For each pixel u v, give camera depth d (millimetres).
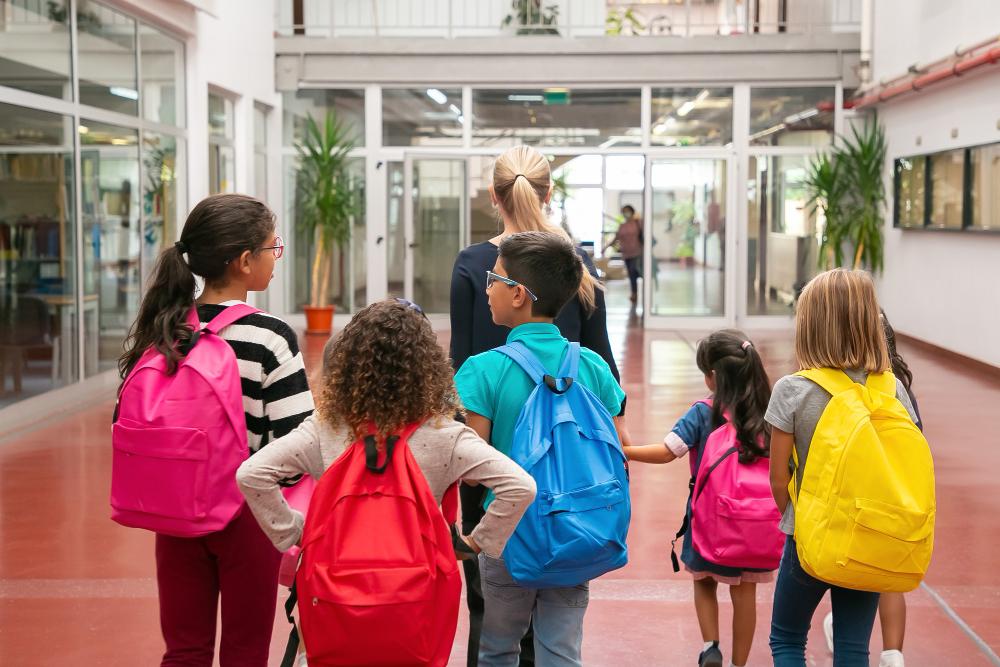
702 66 14008
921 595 4152
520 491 2084
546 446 2314
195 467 2252
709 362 3236
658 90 14305
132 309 9773
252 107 13141
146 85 9969
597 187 14562
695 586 3395
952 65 10539
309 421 2154
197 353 2326
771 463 2617
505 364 2473
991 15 9875
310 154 14289
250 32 12984
